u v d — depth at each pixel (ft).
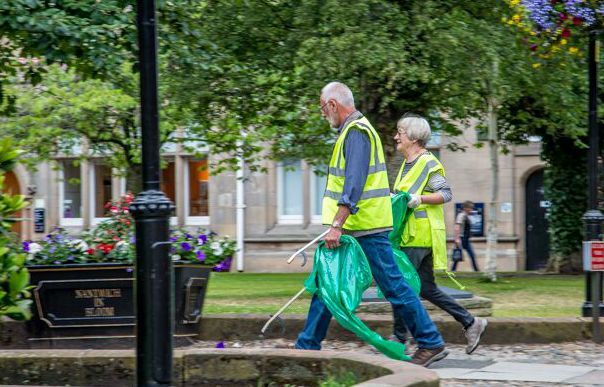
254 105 146.72
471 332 65.77
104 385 49.44
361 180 55.57
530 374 58.44
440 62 118.83
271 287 146.20
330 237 55.21
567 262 190.90
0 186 41.65
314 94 126.41
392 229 58.08
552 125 154.71
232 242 72.43
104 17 100.89
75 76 167.63
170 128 160.45
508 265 213.66
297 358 46.14
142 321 37.81
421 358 57.88
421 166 65.26
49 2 101.91
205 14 133.28
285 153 173.47
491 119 152.05
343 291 55.31
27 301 41.27
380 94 126.31
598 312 73.36
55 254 67.31
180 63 112.88
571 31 82.94
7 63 116.78
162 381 37.78
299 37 124.47
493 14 123.65
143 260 37.70
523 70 125.80
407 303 57.72
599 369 60.85
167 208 37.83
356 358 44.37
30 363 49.80
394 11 116.06
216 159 230.89
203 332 74.84
